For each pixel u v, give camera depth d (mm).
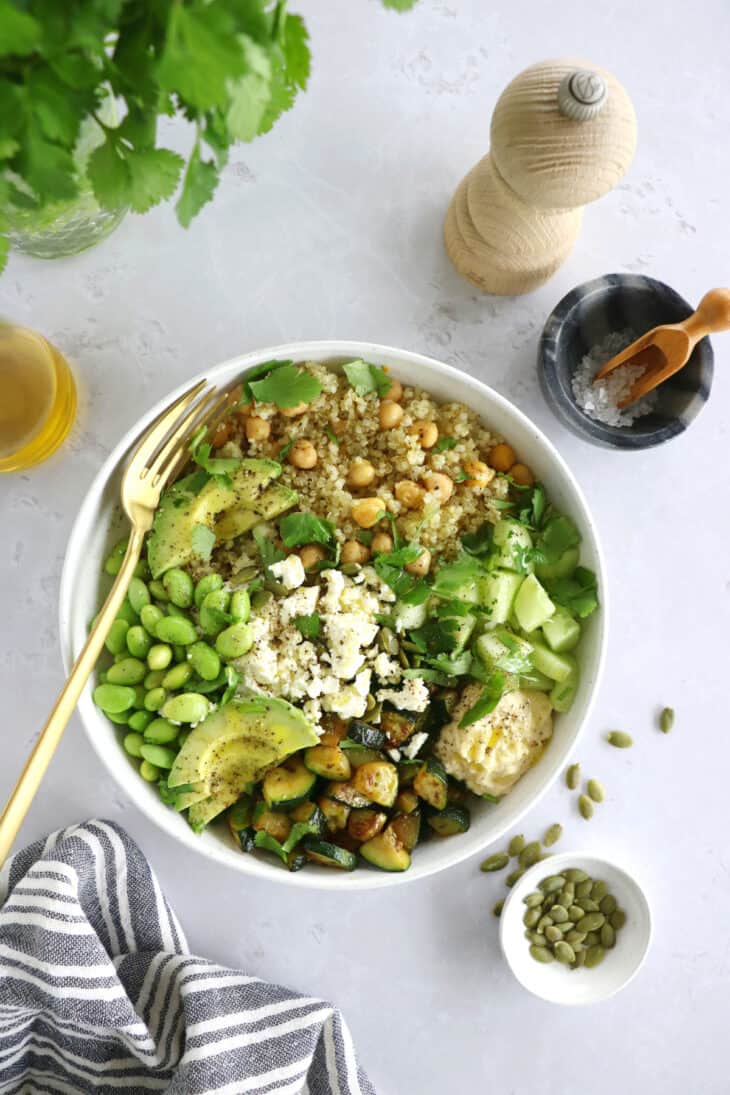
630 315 661
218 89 421
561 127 543
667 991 701
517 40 688
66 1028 660
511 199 599
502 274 653
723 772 696
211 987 647
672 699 693
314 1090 662
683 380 651
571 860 666
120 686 600
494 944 690
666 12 698
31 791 544
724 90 701
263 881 681
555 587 626
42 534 667
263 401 608
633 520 692
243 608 599
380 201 681
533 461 632
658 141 696
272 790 606
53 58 425
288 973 683
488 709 602
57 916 627
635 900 670
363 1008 687
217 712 593
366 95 682
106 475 584
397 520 627
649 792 693
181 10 422
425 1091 689
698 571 694
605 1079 697
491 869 684
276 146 677
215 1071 635
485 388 606
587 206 690
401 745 615
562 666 617
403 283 681
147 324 671
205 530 608
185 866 677
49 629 667
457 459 633
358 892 686
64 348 668
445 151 683
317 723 604
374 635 608
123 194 483
